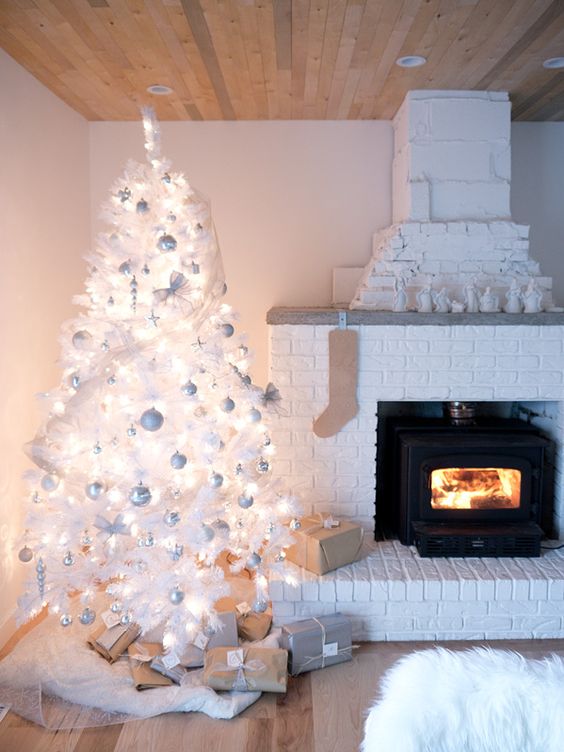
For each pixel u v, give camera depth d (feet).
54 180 11.07
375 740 5.58
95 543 8.05
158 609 7.88
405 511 10.30
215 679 7.82
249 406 8.39
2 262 8.98
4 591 9.04
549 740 5.50
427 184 11.11
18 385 9.52
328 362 10.23
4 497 9.05
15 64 9.39
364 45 8.84
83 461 7.95
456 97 11.07
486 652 6.30
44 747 7.02
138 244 7.89
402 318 10.19
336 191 13.14
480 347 10.30
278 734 7.20
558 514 10.78
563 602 9.13
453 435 10.57
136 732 7.25
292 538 8.45
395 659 8.70
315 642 8.36
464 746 5.52
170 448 7.55
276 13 7.78
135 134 13.00
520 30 8.36
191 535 7.38
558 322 10.27
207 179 13.11
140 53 9.12
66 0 7.42
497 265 11.09
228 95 11.23
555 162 13.17
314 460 10.44
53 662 8.02
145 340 7.55
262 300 13.35
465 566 9.57
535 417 11.66
